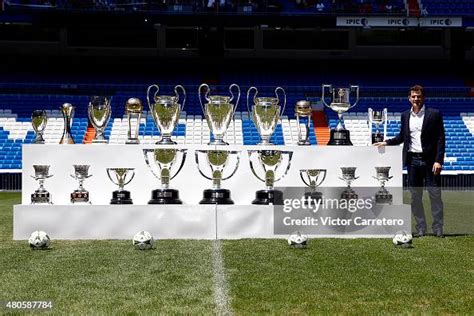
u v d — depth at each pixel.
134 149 6.39
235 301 3.48
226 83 23.05
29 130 20.20
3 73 22.69
